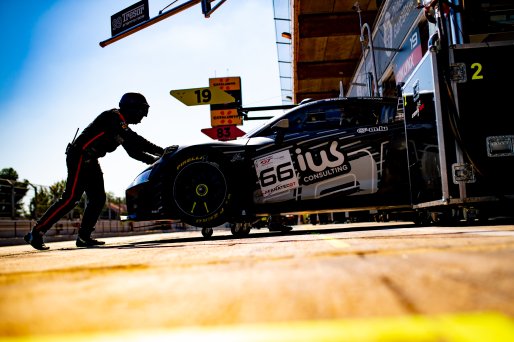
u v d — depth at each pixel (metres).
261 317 0.54
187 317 0.57
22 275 1.18
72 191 3.35
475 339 0.37
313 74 13.05
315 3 9.39
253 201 3.36
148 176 3.38
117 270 1.18
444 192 2.70
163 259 1.46
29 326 0.55
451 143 2.71
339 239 2.00
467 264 0.87
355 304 0.58
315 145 3.42
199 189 3.36
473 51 2.71
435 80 2.73
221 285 0.81
